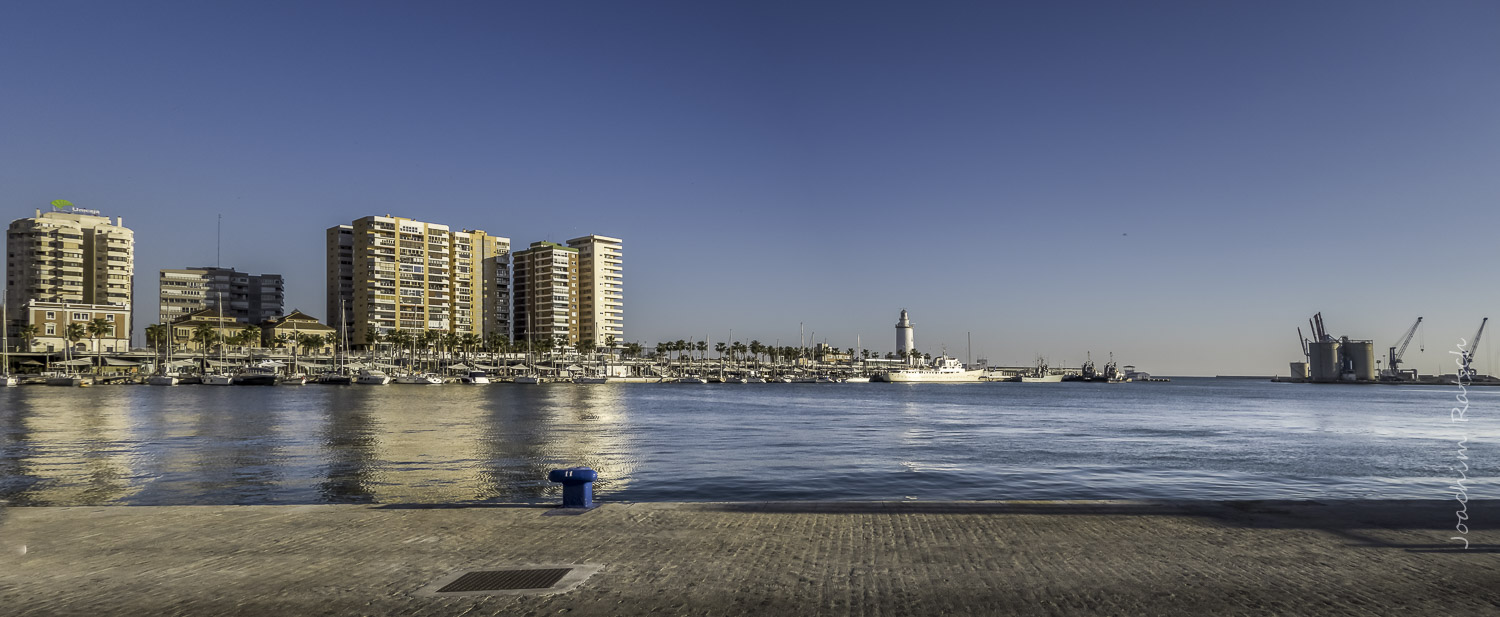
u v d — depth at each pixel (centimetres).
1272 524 1157
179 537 1129
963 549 1028
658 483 3116
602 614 775
